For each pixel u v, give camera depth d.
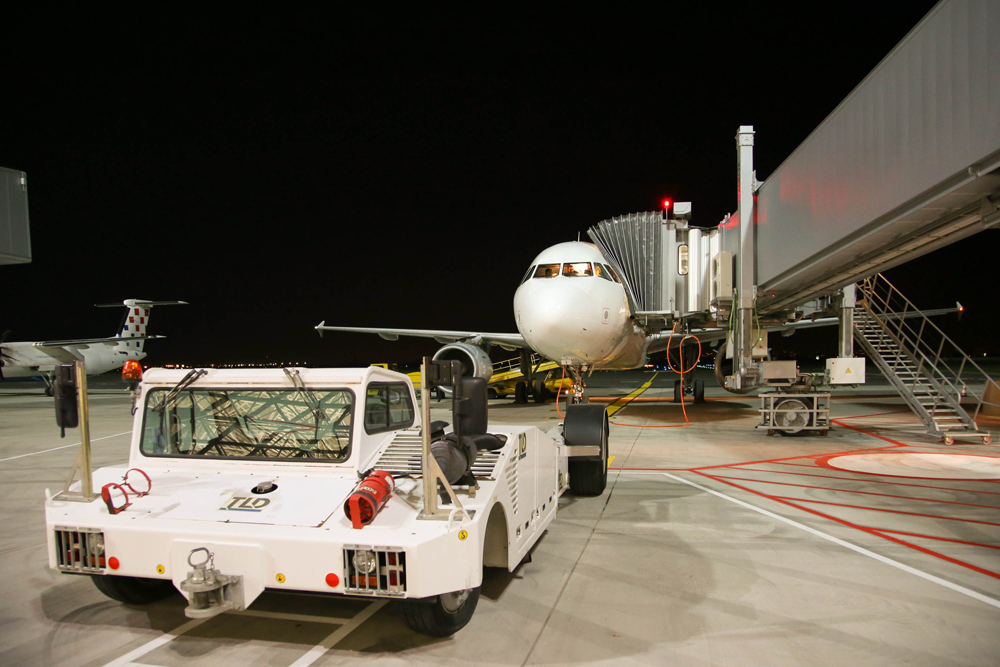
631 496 7.34
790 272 9.23
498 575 4.69
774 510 6.61
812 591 4.30
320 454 3.88
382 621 3.95
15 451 12.19
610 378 44.16
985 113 4.70
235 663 3.39
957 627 3.70
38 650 3.58
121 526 3.36
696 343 17.39
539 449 5.10
